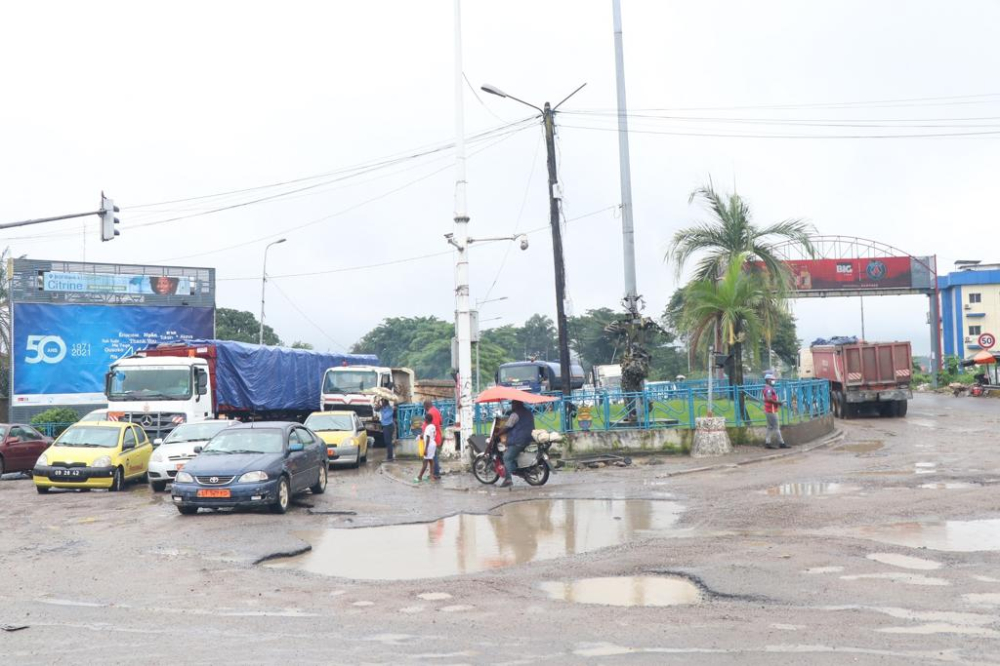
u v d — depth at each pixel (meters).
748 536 10.52
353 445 22.97
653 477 17.56
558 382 35.12
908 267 58.72
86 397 38.62
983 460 18.03
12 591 8.77
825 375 35.22
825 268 58.69
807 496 13.66
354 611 7.64
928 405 40.28
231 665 6.07
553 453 21.42
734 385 23.83
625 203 24.44
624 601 7.67
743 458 20.03
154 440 21.11
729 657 5.96
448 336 93.75
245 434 15.61
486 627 6.96
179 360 24.06
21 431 24.83
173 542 11.66
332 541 11.47
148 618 7.54
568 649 6.26
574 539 10.98
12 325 37.28
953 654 5.90
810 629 6.58
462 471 20.11
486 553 10.30
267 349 29.91
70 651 6.52
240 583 8.95
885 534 10.26
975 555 8.98
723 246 26.61
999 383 46.78
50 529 13.24
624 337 24.30
